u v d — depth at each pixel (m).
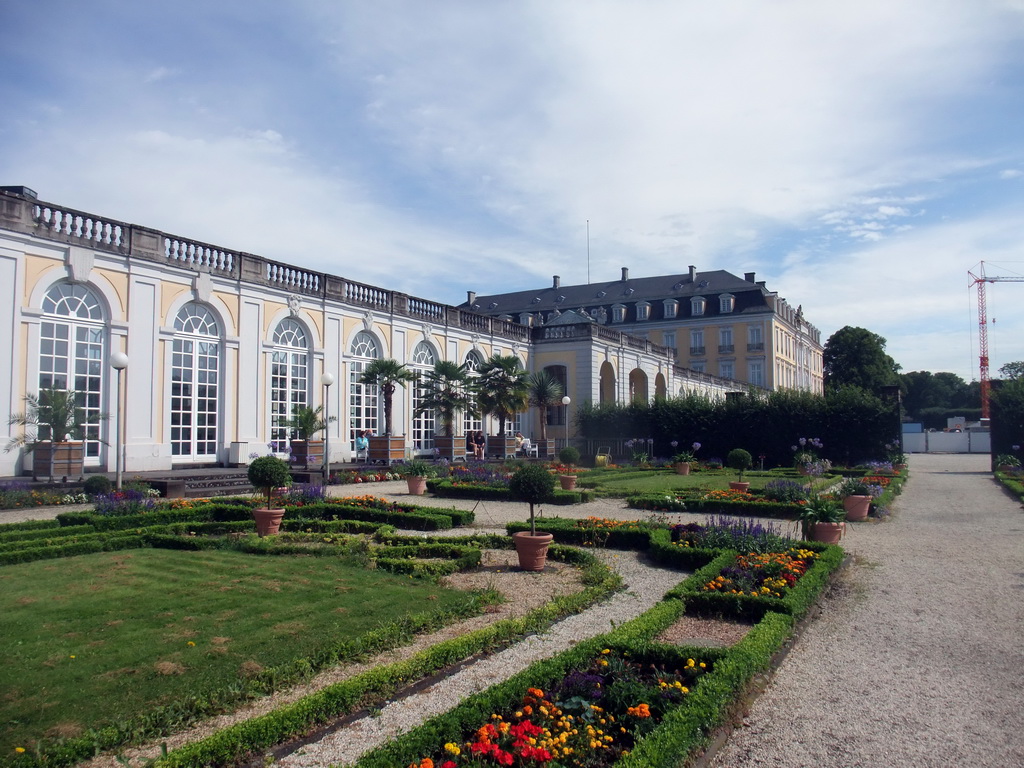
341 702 4.71
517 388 29.39
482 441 29.47
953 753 4.45
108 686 5.01
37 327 16.70
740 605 7.15
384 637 6.11
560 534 11.62
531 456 32.75
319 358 25.08
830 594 8.39
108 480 14.96
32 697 4.81
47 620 6.59
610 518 14.43
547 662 5.04
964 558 10.60
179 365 20.28
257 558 9.70
